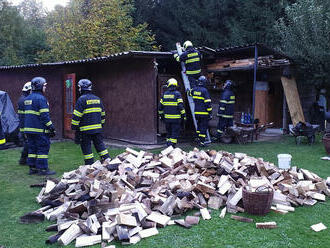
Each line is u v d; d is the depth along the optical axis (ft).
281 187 15.81
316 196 15.70
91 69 37.65
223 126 32.48
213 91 38.11
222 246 10.87
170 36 78.07
